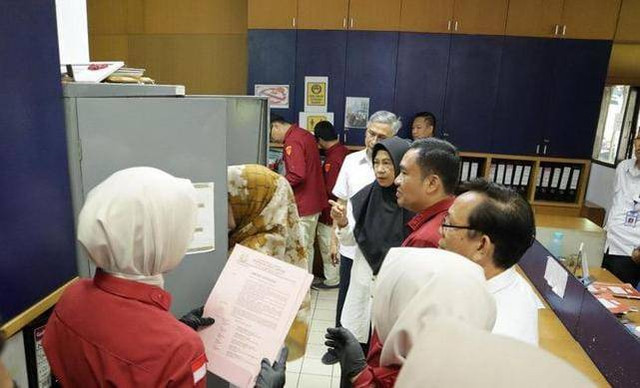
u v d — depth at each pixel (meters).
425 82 4.10
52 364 0.86
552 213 4.16
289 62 4.19
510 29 3.94
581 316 1.88
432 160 1.52
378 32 4.06
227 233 1.36
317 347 2.91
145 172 0.84
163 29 4.72
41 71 1.01
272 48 4.18
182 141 1.23
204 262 1.32
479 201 1.09
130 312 0.80
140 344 0.78
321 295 3.72
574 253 2.66
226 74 4.76
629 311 2.02
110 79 1.32
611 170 4.52
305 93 4.23
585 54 3.91
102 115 1.13
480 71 4.03
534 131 4.08
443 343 0.48
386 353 0.74
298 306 1.13
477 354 0.45
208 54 4.73
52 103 1.05
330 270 3.83
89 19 4.77
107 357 0.78
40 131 1.02
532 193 4.18
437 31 4.01
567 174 4.14
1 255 0.91
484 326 0.70
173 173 1.23
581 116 4.02
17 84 0.94
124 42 4.80
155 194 0.80
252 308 1.14
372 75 4.14
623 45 3.97
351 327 2.17
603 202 4.52
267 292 1.15
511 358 0.43
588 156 4.07
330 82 4.19
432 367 0.45
